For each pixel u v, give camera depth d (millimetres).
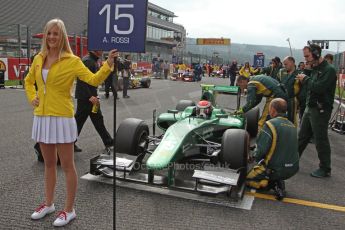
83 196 4152
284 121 4457
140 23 2855
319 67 5078
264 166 4508
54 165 3590
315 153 6746
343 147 7289
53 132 3312
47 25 3219
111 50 2959
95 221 3561
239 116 5961
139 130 4879
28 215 3639
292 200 4355
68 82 3277
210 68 43250
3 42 26297
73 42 19641
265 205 4156
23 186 4383
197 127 4836
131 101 13141
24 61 16953
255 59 27859
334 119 9734
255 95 5801
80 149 6016
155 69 31672
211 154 4953
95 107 5480
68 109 3354
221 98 14914
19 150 5934
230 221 3703
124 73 13938
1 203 3893
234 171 4207
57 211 3752
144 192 4320
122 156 4801
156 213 3793
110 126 8195
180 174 5047
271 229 3580
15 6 39750
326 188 4844
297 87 6082
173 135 4555
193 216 3766
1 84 15336
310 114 5293
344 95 16219
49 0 43875
